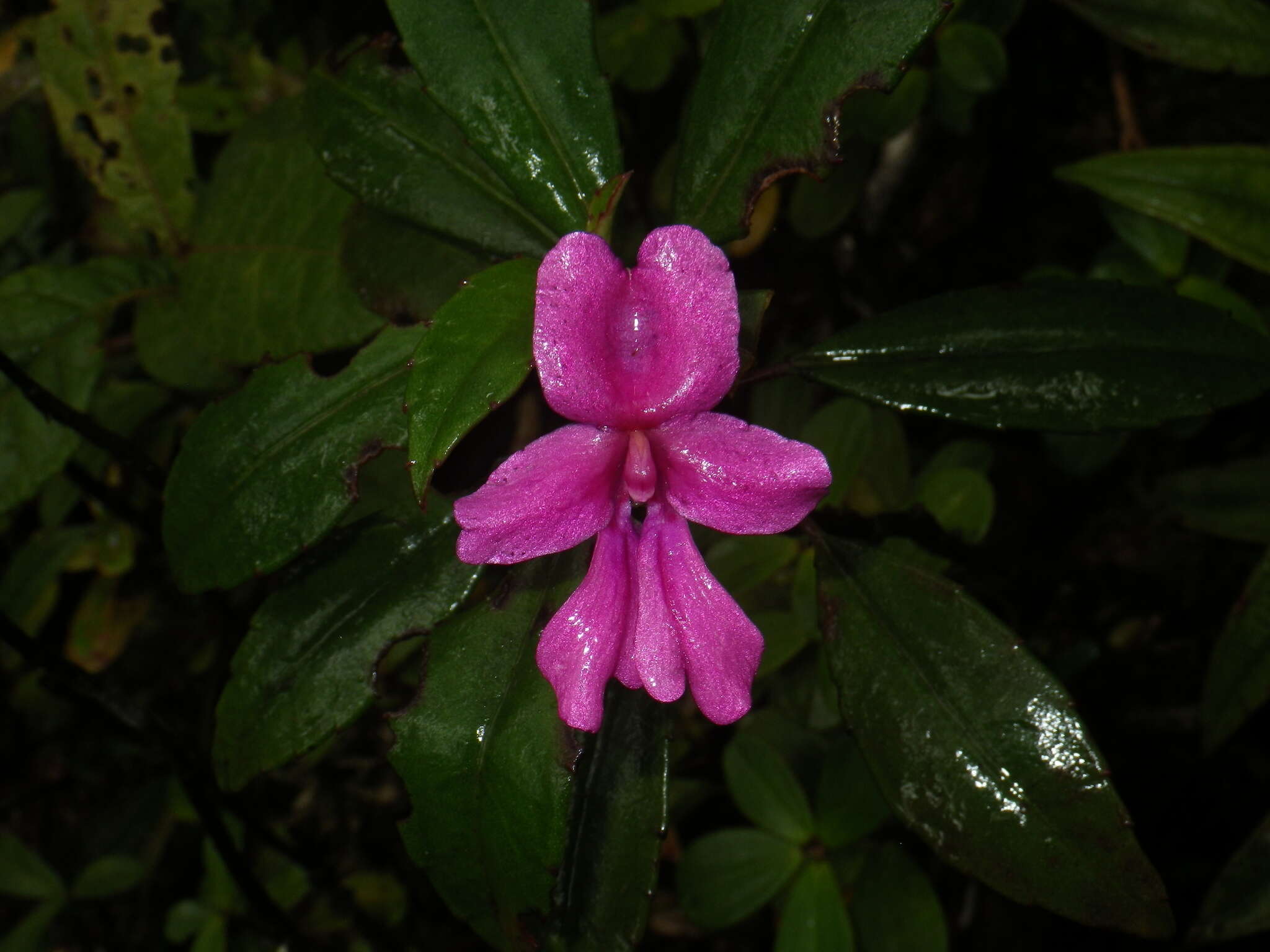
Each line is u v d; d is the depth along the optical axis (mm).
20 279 194
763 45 139
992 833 144
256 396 147
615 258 124
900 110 194
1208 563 237
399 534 152
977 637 148
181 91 224
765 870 198
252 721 150
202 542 147
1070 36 236
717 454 128
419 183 156
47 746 271
